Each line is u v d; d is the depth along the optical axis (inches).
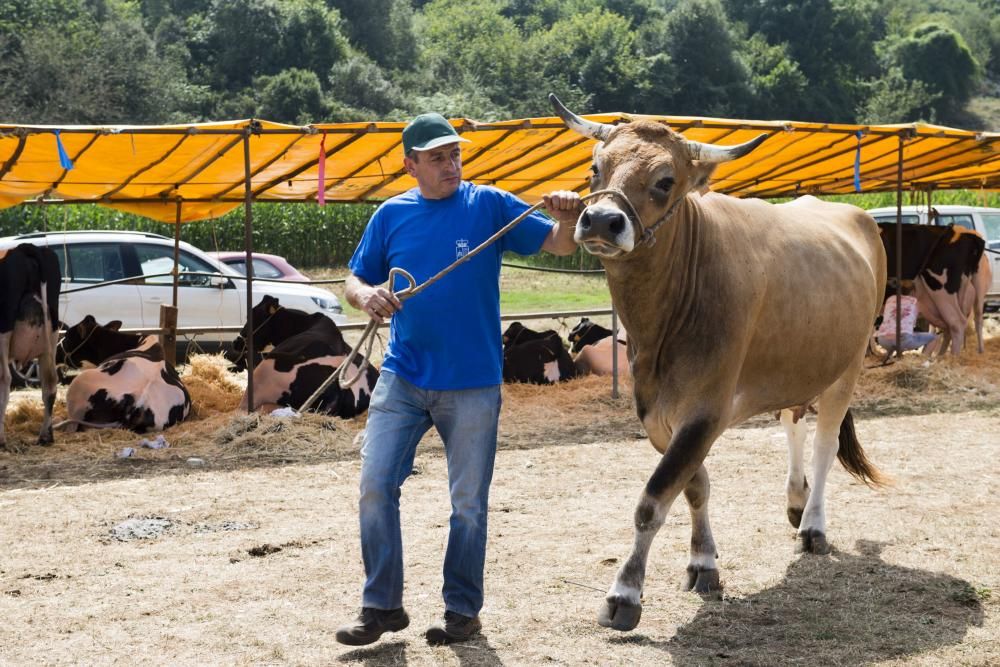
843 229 239.0
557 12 4670.3
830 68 3890.3
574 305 847.7
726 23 3582.7
